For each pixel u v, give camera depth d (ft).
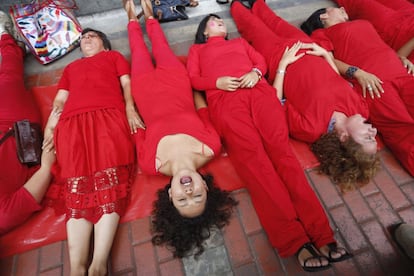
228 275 4.70
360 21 7.36
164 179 5.83
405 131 5.74
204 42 7.77
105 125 5.60
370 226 5.15
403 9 8.05
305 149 6.21
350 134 5.24
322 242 4.47
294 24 9.18
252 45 8.11
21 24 7.86
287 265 4.77
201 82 6.49
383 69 6.32
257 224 5.21
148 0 8.36
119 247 4.99
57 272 4.77
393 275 4.68
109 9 9.42
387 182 5.68
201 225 4.74
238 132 5.57
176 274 4.73
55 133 5.52
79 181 4.96
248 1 9.56
